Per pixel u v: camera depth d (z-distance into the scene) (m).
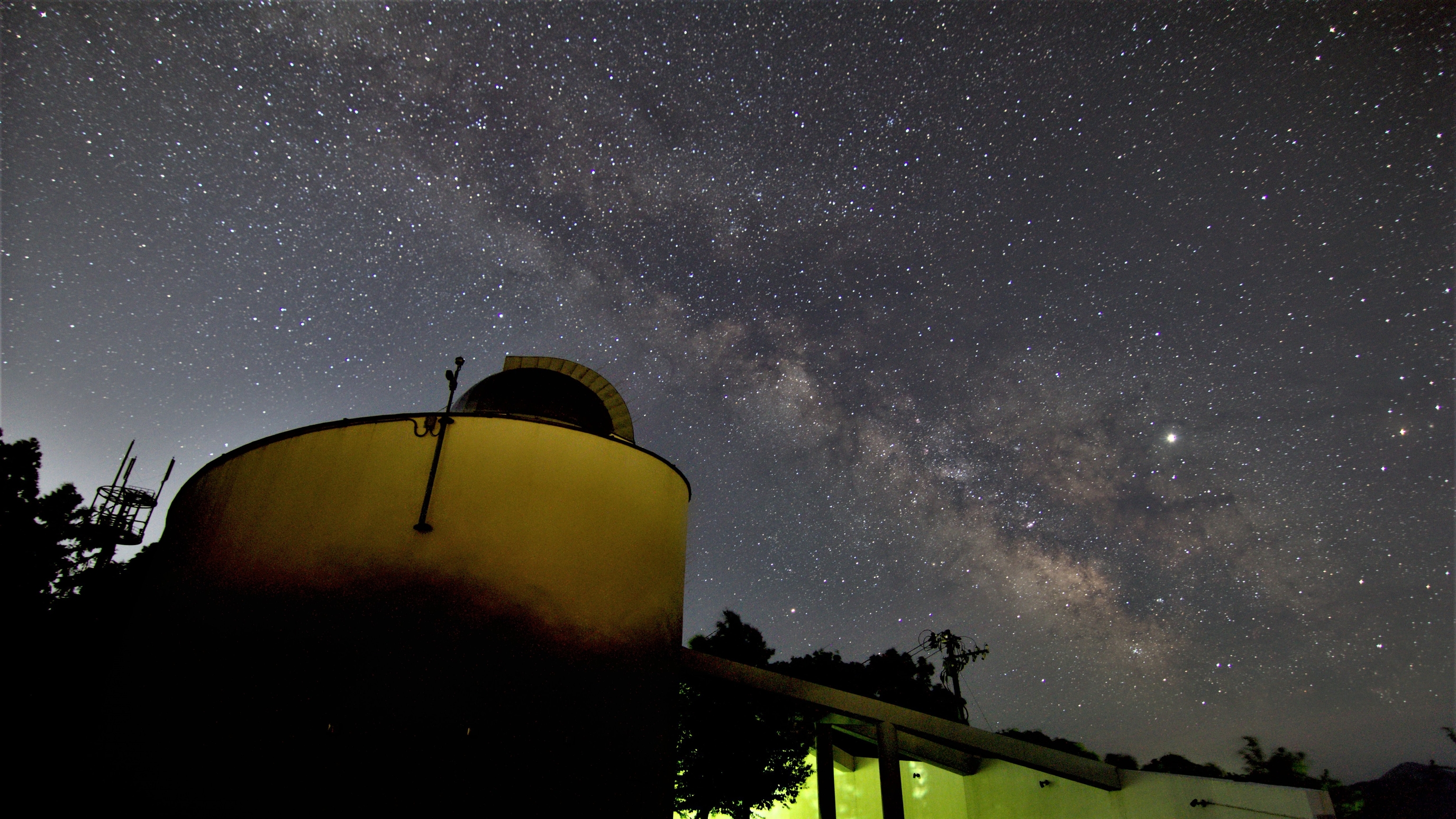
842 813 18.72
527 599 8.27
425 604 7.91
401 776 7.19
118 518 16.09
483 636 7.91
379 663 7.60
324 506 8.55
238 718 7.59
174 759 7.67
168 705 8.06
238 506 9.09
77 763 9.02
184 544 9.59
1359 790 17.16
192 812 7.31
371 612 7.83
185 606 8.76
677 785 14.84
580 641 8.43
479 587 8.12
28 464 13.78
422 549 8.20
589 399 11.80
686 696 15.28
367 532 8.29
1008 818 13.75
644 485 9.95
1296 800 8.26
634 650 8.97
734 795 14.89
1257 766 18.25
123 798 7.82
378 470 8.70
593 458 9.47
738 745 15.01
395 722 7.38
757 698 12.52
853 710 11.63
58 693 12.47
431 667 7.65
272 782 7.20
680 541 10.72
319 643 7.74
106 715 8.91
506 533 8.49
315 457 8.97
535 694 7.91
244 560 8.52
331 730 7.33
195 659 8.18
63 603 13.62
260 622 8.01
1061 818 12.33
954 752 14.85
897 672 20.69
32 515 13.77
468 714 7.56
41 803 10.62
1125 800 11.01
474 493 8.61
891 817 11.00
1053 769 11.18
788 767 16.16
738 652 17.95
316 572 8.13
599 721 8.30
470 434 8.99
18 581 12.91
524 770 7.59
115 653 9.86
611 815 8.12
